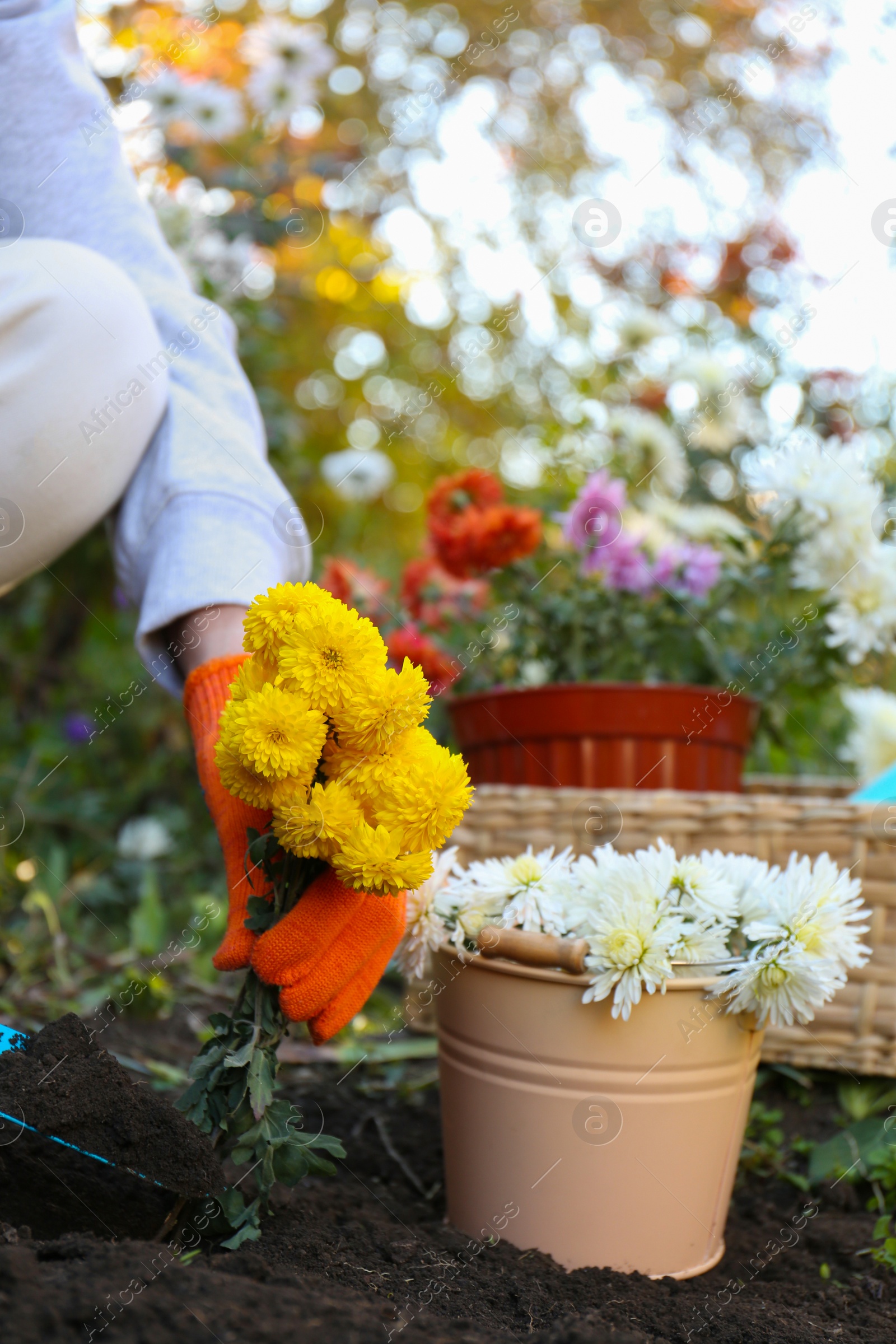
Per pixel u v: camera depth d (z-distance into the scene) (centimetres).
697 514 189
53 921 186
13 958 185
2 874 206
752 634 185
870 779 177
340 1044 168
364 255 312
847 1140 124
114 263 113
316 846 81
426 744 85
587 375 265
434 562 195
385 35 319
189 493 102
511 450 301
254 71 250
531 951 95
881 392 245
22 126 114
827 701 224
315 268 295
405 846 81
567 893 103
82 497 103
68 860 232
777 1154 127
